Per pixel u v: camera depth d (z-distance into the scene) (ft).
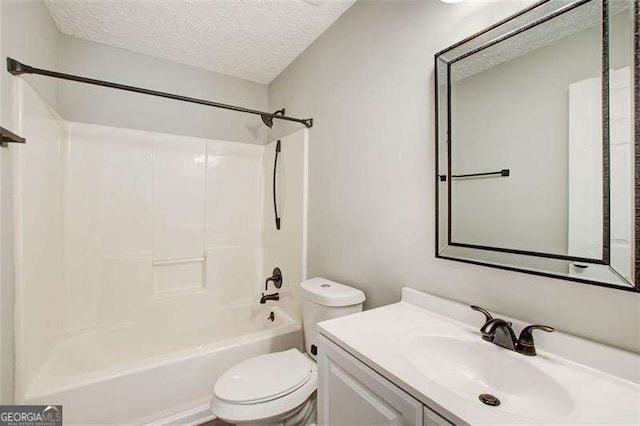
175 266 7.38
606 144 2.37
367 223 4.73
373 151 4.61
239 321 7.76
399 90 4.17
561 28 2.62
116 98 6.64
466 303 3.34
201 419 4.92
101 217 6.45
